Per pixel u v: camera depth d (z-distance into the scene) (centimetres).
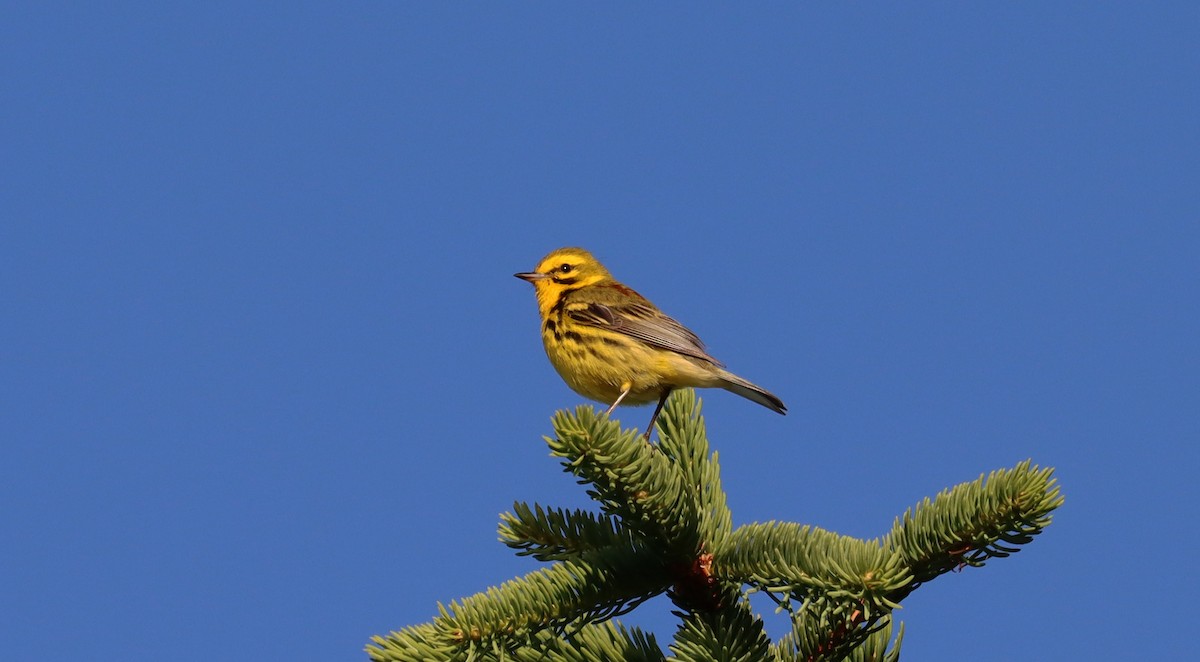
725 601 1077
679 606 1086
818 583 927
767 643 1027
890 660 1055
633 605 1070
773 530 1045
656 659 1052
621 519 1035
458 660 1000
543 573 1055
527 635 1023
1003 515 912
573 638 1057
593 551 1084
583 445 970
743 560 1024
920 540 953
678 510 1014
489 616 1006
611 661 1052
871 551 929
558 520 1139
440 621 1001
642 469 991
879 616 961
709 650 979
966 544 939
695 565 1051
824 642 1010
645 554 1080
